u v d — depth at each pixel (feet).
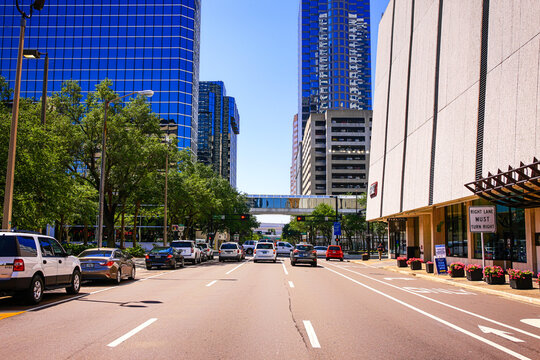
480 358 21.47
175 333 26.35
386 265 120.88
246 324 29.63
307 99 646.33
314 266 109.09
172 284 59.21
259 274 78.07
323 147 491.31
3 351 21.65
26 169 70.49
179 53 261.85
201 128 618.03
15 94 51.37
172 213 166.61
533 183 53.21
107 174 114.52
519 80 66.03
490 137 73.31
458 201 88.58
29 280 37.47
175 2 265.95
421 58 109.81
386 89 144.87
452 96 89.51
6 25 261.44
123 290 51.49
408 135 116.88
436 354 22.09
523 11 66.23
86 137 111.14
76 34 261.65
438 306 40.98
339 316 33.71
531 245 74.02
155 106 256.93
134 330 27.20
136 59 260.42
